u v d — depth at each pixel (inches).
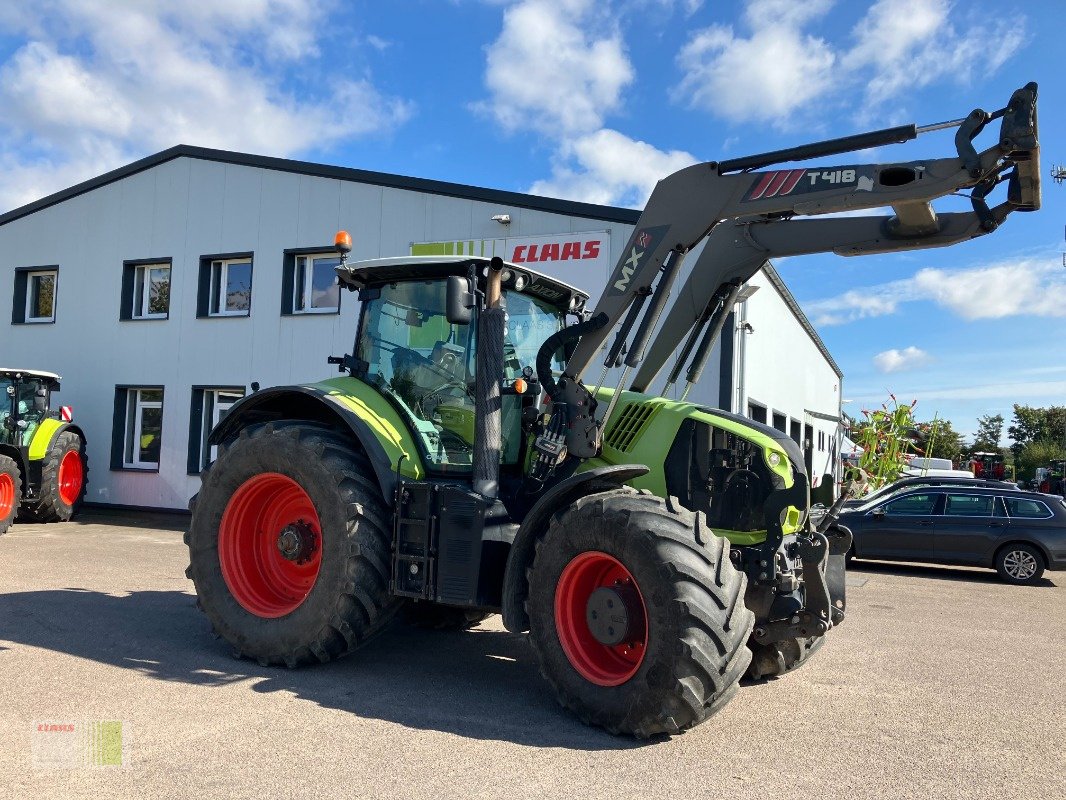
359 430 193.5
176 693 170.2
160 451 615.8
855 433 700.0
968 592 388.8
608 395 196.1
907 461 723.4
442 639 231.9
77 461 554.9
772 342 605.3
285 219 583.8
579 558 157.3
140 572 334.6
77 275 658.8
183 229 621.3
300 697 170.6
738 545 174.4
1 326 683.4
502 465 197.3
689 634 142.0
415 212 538.3
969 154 146.1
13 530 486.3
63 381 655.8
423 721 157.2
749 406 503.2
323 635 187.0
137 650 204.1
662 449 183.5
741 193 168.7
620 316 182.4
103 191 653.3
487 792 124.3
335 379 220.4
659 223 178.2
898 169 153.3
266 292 588.1
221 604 203.2
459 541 176.1
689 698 141.0
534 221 499.8
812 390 911.7
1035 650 250.5
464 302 180.4
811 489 193.6
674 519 151.4
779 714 171.5
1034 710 181.9
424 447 197.9
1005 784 136.0
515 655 215.5
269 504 212.5
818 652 235.5
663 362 211.2
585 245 483.2
